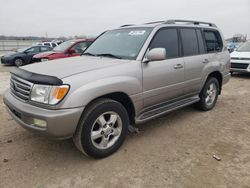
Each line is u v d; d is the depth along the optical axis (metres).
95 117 2.89
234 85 7.91
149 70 3.48
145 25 4.01
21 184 2.61
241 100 6.04
